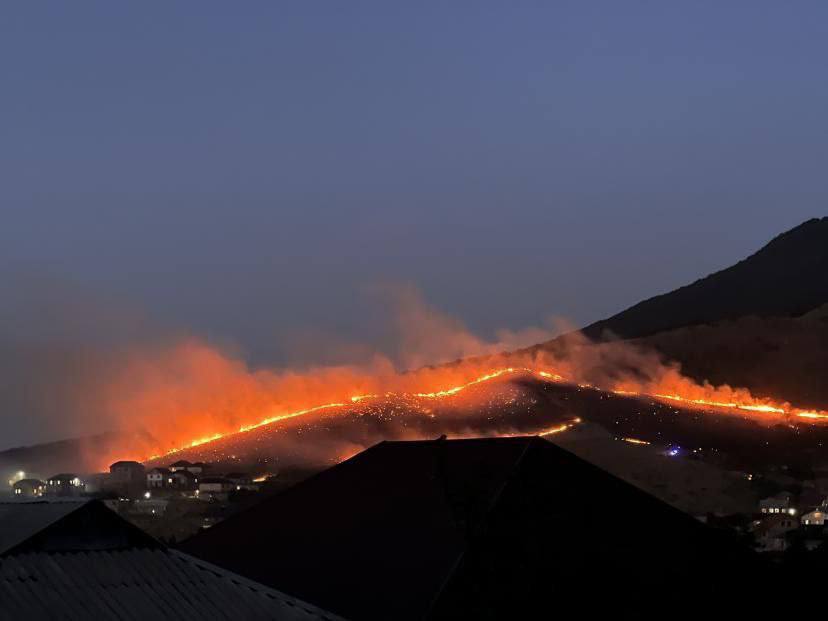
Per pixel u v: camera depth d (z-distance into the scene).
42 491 99.44
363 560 21.83
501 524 21.55
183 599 16.08
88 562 16.19
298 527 23.97
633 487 24.34
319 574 21.84
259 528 24.50
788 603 23.55
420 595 20.16
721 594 22.58
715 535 24.12
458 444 24.88
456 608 19.94
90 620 14.84
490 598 20.25
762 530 52.28
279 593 17.50
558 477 23.52
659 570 22.28
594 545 22.08
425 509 22.81
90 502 16.70
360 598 20.67
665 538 23.17
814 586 24.27
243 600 16.72
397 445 25.81
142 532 17.23
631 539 22.72
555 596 20.70
